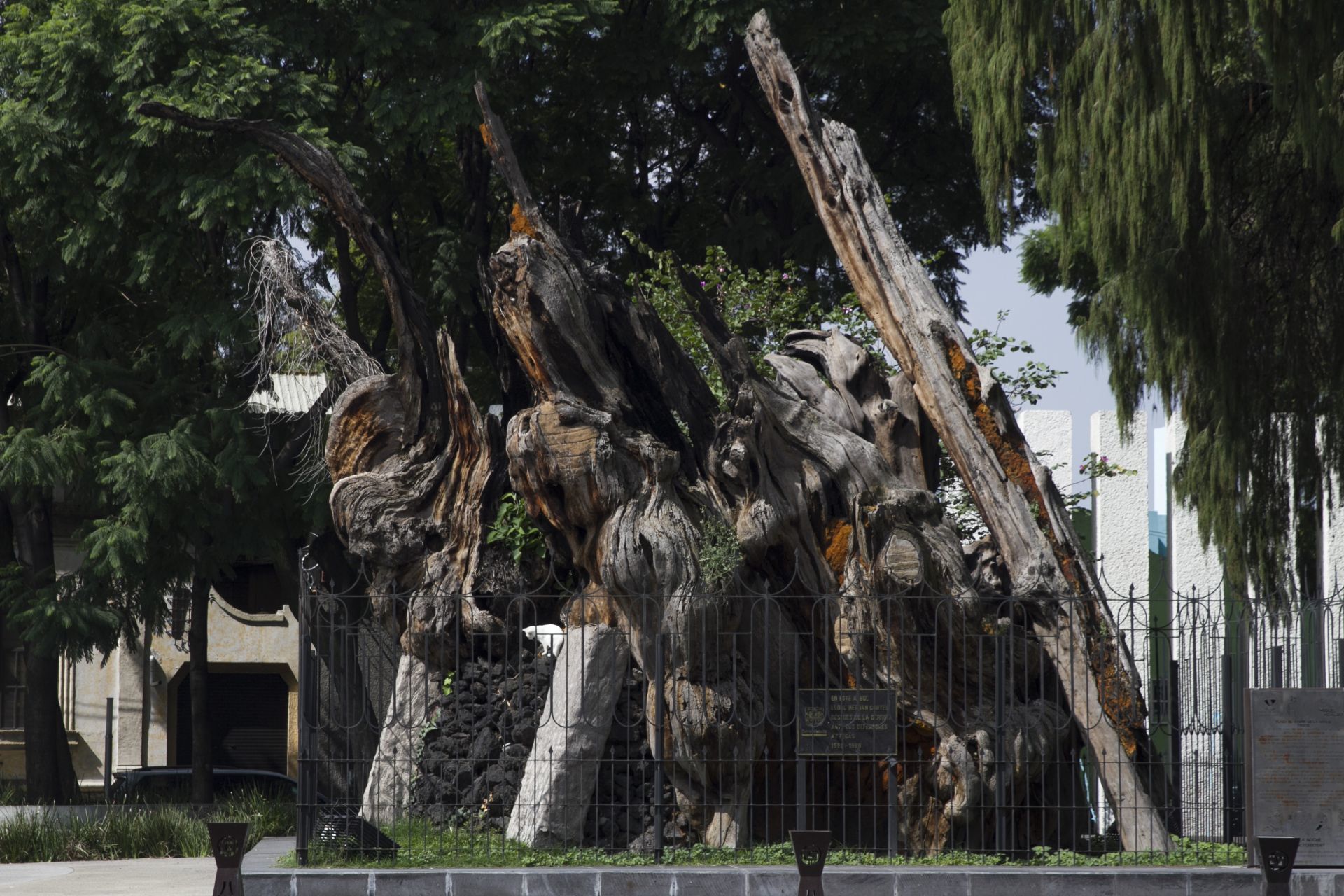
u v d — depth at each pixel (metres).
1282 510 16.69
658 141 27.88
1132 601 13.16
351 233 16.58
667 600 12.91
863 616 12.64
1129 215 15.80
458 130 23.84
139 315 25.00
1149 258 16.12
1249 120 17.06
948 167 26.70
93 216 21.09
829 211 15.13
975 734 12.48
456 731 14.40
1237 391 16.20
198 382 23.36
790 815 13.37
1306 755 11.19
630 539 13.14
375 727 14.70
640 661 13.35
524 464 13.46
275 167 20.05
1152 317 16.11
